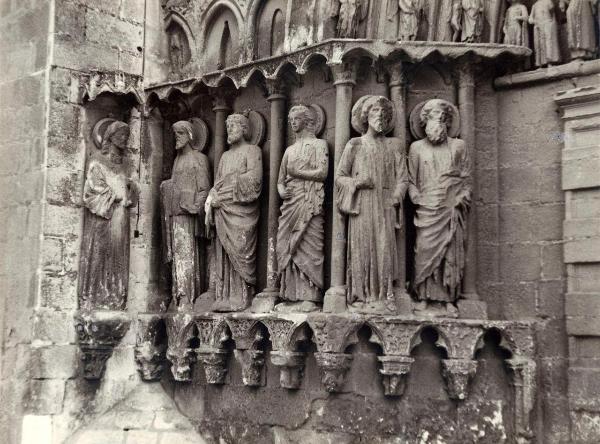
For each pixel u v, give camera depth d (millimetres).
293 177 8070
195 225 8969
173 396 9031
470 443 7508
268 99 8609
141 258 9242
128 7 9398
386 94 7996
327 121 8211
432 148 7797
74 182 8844
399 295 7672
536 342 7668
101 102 9094
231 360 8578
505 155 8016
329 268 8008
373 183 7645
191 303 8914
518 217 7891
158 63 9555
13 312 8781
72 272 8773
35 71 8953
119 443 8609
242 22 8930
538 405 7598
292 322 7793
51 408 8531
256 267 8609
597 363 7379
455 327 7508
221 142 8992
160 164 9422
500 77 8055
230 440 8461
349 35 7957
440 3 8039
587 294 7441
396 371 7449
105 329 8789
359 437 7625
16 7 9305
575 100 7613
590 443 7316
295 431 7992
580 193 7582
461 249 7703
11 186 9016
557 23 7895
